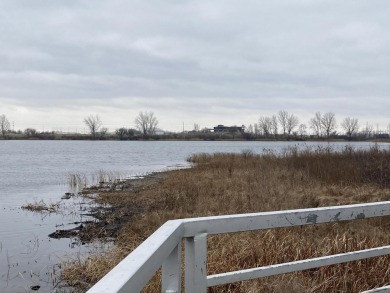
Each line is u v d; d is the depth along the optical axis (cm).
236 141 13712
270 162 2150
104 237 1041
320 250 561
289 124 11456
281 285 436
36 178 2722
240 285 455
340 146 2095
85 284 679
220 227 243
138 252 156
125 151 7475
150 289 477
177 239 205
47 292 667
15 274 760
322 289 451
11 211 1462
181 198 1401
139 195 1675
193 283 234
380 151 1958
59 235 1085
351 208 310
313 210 289
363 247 553
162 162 4375
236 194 1313
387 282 471
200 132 14488
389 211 336
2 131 15725
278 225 272
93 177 2478
